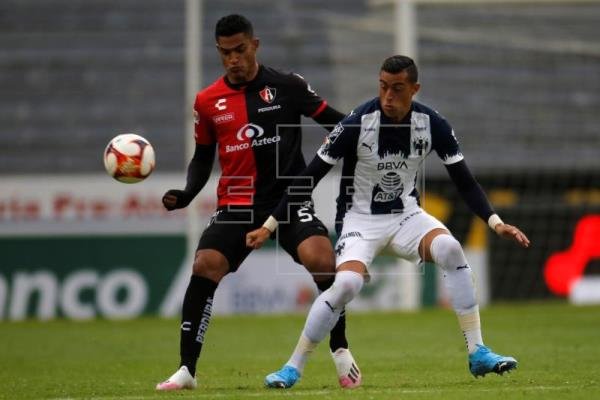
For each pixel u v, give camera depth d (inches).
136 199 2536.9
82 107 3329.2
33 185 2536.9
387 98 986.1
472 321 1013.2
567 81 3420.3
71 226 2534.5
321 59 3400.6
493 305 2650.1
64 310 2522.1
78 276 2527.1
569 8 3545.8
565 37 3494.1
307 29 3518.7
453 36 3508.9
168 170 3134.8
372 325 2085.4
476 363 1008.9
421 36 3503.9
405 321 2161.7
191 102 2549.2
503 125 3287.4
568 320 2127.2
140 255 2527.1
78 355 1601.9
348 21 3572.8
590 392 953.5
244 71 1043.3
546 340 1734.7
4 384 1170.6
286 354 1565.0
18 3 3558.1
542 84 3417.8
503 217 2864.2
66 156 3216.0
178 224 2529.5
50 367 1406.3
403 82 979.9
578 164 3105.3
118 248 2529.5
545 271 2807.6
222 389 1029.8
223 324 2171.5
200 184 1086.4
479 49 3484.3
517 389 988.6
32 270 2532.0
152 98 3339.1
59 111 3319.4
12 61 3440.0
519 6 2684.5
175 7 3543.3
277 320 2257.6
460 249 999.6
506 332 1895.9
